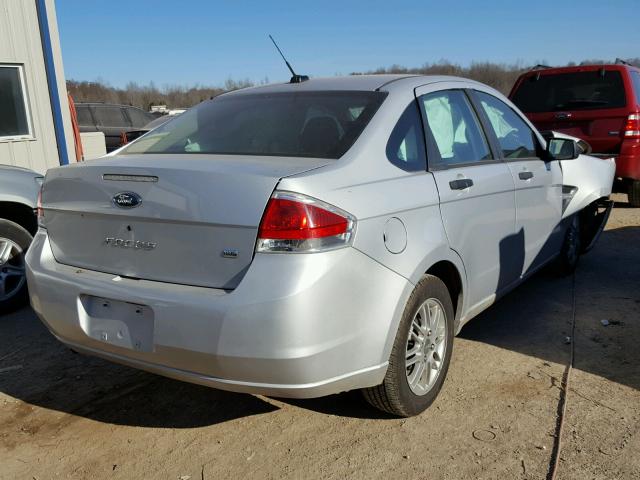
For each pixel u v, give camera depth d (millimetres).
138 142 3674
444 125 3609
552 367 3807
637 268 5945
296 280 2477
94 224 2967
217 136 3404
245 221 2533
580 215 5672
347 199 2680
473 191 3541
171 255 2721
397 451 2947
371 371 2807
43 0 9758
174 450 3016
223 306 2510
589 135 8422
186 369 2676
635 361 3879
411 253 2939
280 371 2529
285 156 3010
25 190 5195
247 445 3041
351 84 3604
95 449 3039
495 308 4883
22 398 3559
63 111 10281
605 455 2867
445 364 3381
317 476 2779
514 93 9055
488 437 3039
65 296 2951
